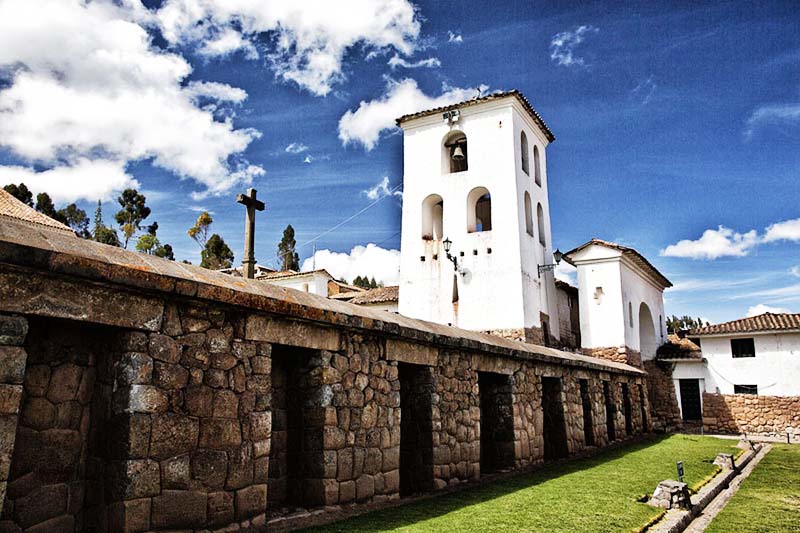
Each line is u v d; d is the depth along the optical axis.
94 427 5.83
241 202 11.84
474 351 11.43
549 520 7.64
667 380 31.33
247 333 6.82
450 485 10.13
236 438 6.49
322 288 43.72
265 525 6.63
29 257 4.95
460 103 31.03
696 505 9.72
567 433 15.12
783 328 28.38
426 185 31.33
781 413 28.09
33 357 5.48
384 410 8.80
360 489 8.13
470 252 29.39
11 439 4.80
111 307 5.58
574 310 36.53
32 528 5.27
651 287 35.75
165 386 5.88
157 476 5.66
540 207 33.12
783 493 11.50
